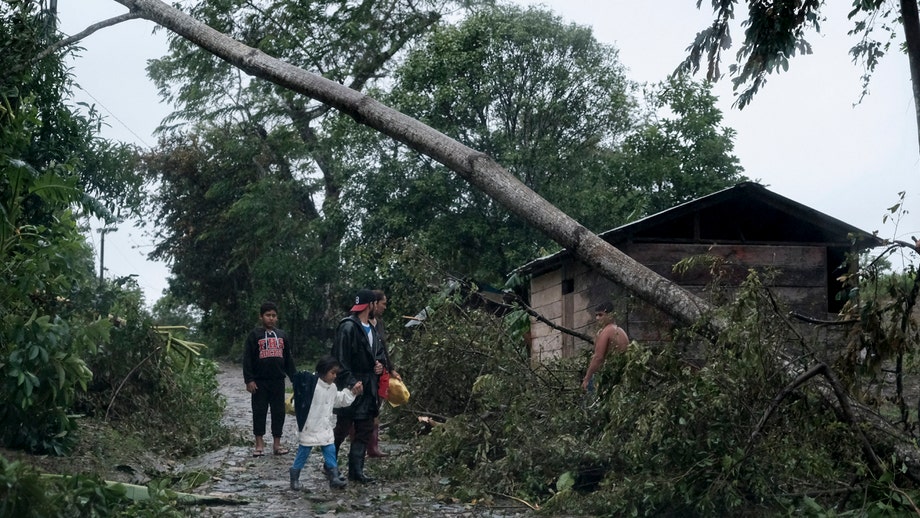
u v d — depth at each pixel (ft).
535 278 56.24
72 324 27.96
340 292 136.77
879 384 24.70
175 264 155.02
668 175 112.98
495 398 29.89
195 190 152.76
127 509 18.62
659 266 43.86
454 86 115.65
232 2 103.65
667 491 22.13
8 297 26.13
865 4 35.06
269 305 35.19
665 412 22.09
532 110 119.75
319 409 27.45
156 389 36.65
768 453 21.68
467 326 36.32
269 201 132.05
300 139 126.62
